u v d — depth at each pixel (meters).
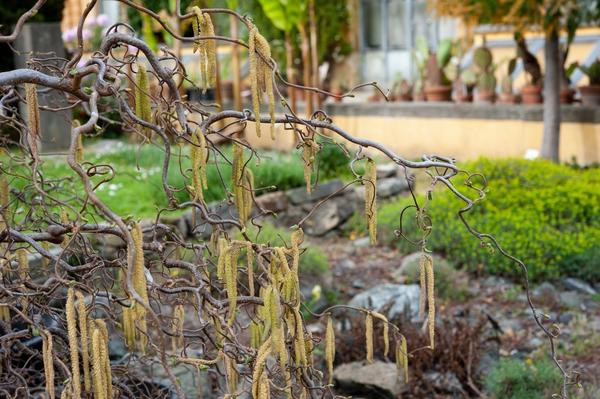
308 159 2.78
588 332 7.09
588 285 8.15
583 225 8.73
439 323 7.07
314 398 2.80
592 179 9.66
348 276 8.70
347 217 10.33
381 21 18.33
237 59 13.95
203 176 2.49
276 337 2.23
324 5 15.13
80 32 2.60
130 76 2.70
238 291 3.32
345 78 17.08
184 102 2.83
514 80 15.93
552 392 5.60
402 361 2.87
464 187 9.29
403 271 8.68
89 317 2.31
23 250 2.89
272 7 12.80
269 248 2.59
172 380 2.25
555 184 9.27
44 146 10.36
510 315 7.60
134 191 8.62
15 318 3.36
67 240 2.83
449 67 14.22
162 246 2.85
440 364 6.02
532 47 16.14
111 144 12.04
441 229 8.86
